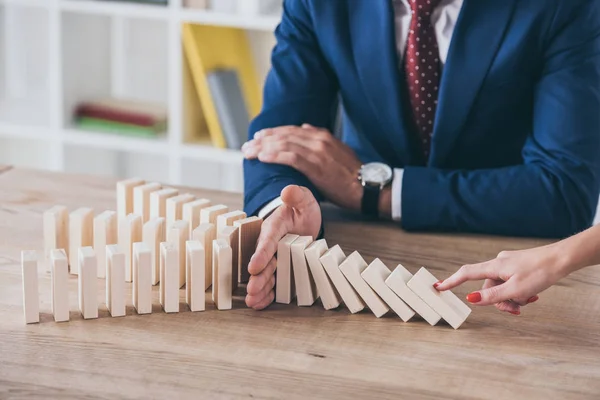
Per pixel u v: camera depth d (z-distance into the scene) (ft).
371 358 3.92
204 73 10.05
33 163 12.50
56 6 10.41
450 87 5.67
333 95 6.34
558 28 5.47
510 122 5.90
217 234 4.82
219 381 3.71
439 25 5.78
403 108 5.94
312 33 6.11
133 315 4.32
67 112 10.93
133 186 5.40
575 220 5.45
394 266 4.91
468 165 6.07
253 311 4.39
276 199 5.27
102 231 4.73
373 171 5.62
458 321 4.20
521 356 3.97
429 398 3.62
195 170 11.05
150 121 10.76
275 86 6.10
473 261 5.02
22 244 5.11
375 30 5.80
